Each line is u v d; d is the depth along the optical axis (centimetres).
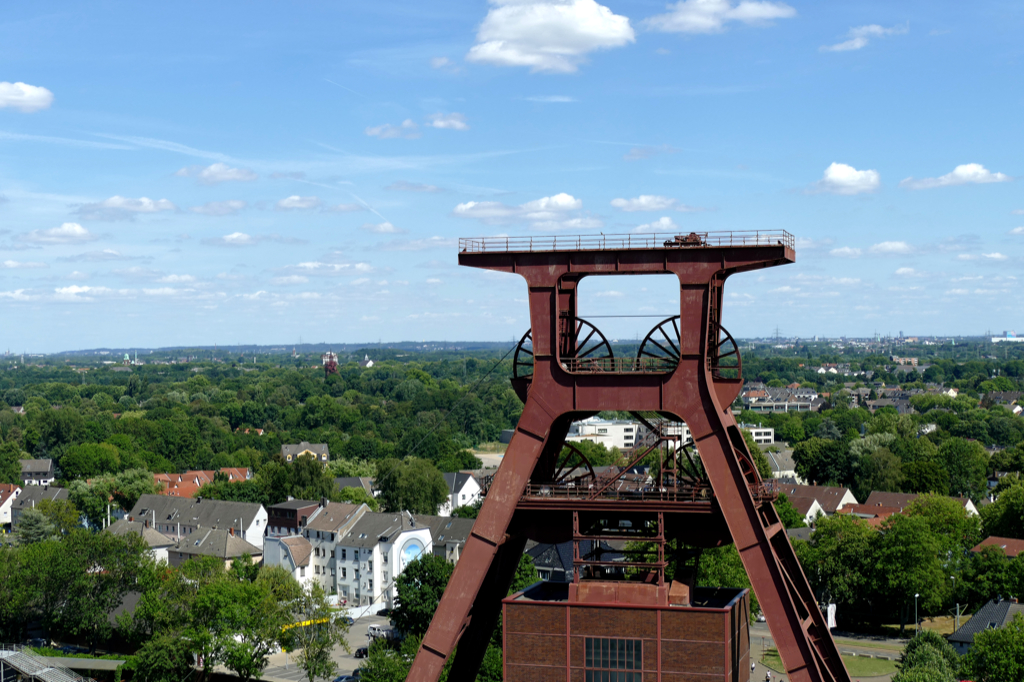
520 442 4800
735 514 4553
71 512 17862
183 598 11062
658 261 4709
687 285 4681
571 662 4788
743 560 4538
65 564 12250
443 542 15875
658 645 4694
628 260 4741
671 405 4659
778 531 4891
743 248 4616
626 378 4703
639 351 4994
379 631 12581
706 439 4612
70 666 10788
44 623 12650
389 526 15312
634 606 4719
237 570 12794
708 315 4662
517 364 5203
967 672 9256
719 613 4644
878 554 12644
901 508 18588
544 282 4809
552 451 5381
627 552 5359
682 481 5041
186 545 16862
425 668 4788
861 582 12738
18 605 12181
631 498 4888
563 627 4803
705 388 4628
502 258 4841
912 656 9350
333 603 14250
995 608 11638
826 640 4884
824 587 13300
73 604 12262
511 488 4791
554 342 4788
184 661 10719
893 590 12606
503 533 4800
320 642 10844
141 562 12744
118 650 12406
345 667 11562
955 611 13175
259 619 10794
